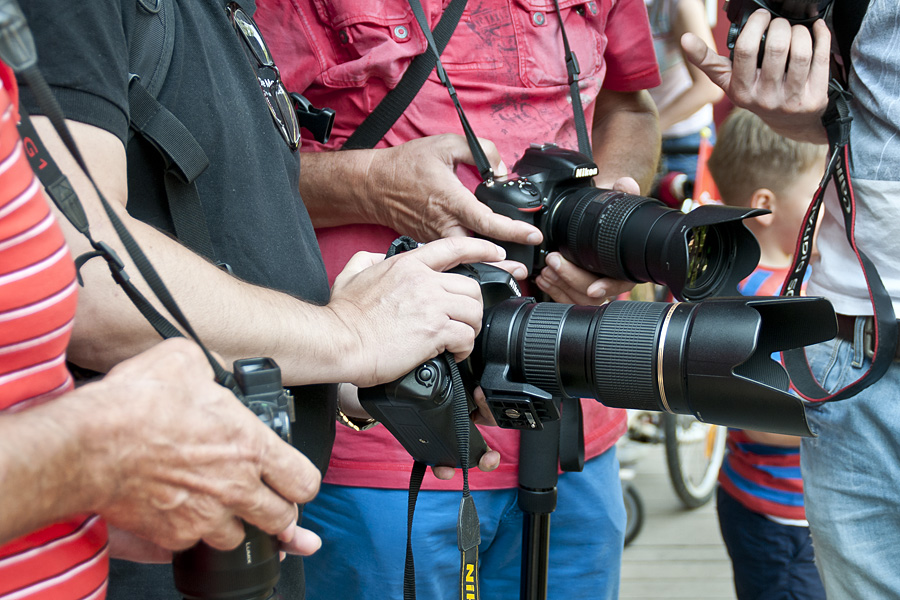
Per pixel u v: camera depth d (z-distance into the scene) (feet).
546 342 3.47
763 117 4.94
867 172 4.68
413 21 4.78
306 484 2.39
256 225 3.27
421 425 3.34
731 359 3.04
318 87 4.96
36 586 2.01
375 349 3.13
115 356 2.54
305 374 2.96
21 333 1.93
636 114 6.21
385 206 4.77
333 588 5.13
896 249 4.65
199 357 2.24
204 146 3.08
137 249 2.19
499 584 5.37
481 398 3.68
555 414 3.48
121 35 2.64
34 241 1.92
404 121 4.93
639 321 3.31
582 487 5.30
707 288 4.52
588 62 5.34
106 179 2.48
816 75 4.54
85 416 1.93
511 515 5.14
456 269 3.74
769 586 7.06
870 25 4.49
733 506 7.32
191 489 2.14
